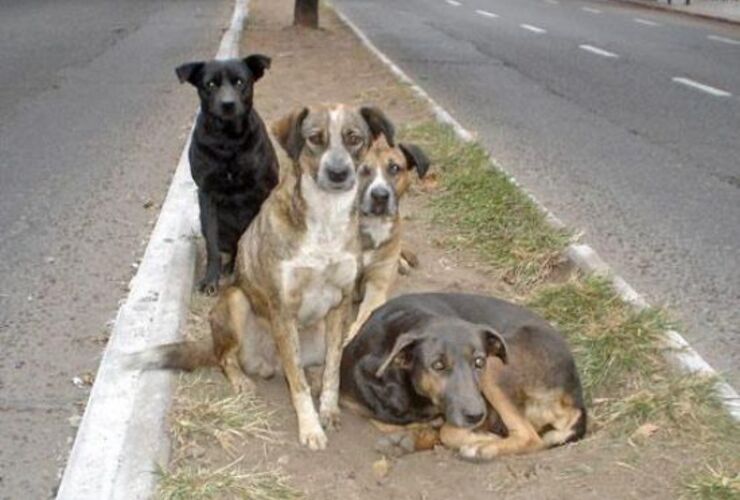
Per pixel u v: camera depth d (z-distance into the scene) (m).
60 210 4.95
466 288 4.18
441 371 3.07
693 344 3.79
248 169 4.21
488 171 5.21
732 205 5.21
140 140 6.32
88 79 8.62
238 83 4.27
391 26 13.82
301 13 11.90
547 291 3.95
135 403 3.24
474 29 13.60
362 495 3.02
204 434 3.18
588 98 8.15
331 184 3.19
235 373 3.45
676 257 4.54
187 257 4.21
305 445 3.22
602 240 4.72
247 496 2.94
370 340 3.31
